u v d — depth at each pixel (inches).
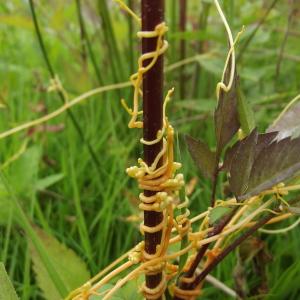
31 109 11.3
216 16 13.5
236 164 4.5
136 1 10.9
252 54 12.2
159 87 4.0
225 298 7.0
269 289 6.9
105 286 5.4
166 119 4.3
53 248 6.0
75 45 14.0
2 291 4.8
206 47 12.5
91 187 9.7
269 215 5.0
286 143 4.3
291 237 7.9
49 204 8.7
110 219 8.4
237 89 4.7
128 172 4.3
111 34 11.5
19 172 8.7
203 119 10.8
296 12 10.5
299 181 5.2
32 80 13.5
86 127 11.5
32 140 11.2
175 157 5.4
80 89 11.0
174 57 11.6
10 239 8.2
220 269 7.1
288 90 12.1
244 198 4.5
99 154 10.8
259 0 14.4
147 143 4.1
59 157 10.9
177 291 5.3
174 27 11.8
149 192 4.4
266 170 4.4
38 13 14.3
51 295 5.7
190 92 12.5
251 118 4.8
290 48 12.9
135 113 4.3
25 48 15.8
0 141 10.5
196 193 8.1
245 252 6.1
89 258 7.4
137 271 4.7
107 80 12.3
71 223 8.9
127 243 7.9
